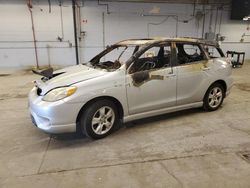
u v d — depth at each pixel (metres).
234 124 3.76
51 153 2.91
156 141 3.19
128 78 3.28
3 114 4.35
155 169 2.54
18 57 9.36
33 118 3.15
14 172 2.51
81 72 3.44
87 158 2.78
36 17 9.12
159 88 3.55
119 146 3.06
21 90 6.18
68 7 9.27
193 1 10.16
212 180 2.34
